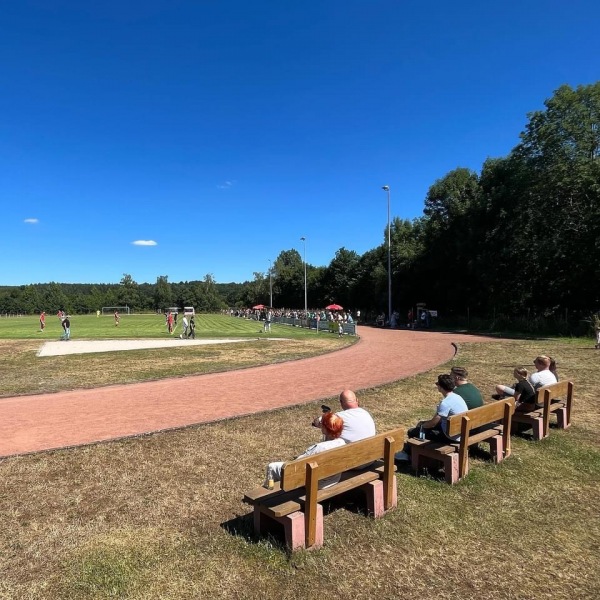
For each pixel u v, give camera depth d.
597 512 5.03
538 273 38.06
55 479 5.92
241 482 5.79
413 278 56.47
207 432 8.05
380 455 4.72
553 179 32.66
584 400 10.39
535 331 33.06
